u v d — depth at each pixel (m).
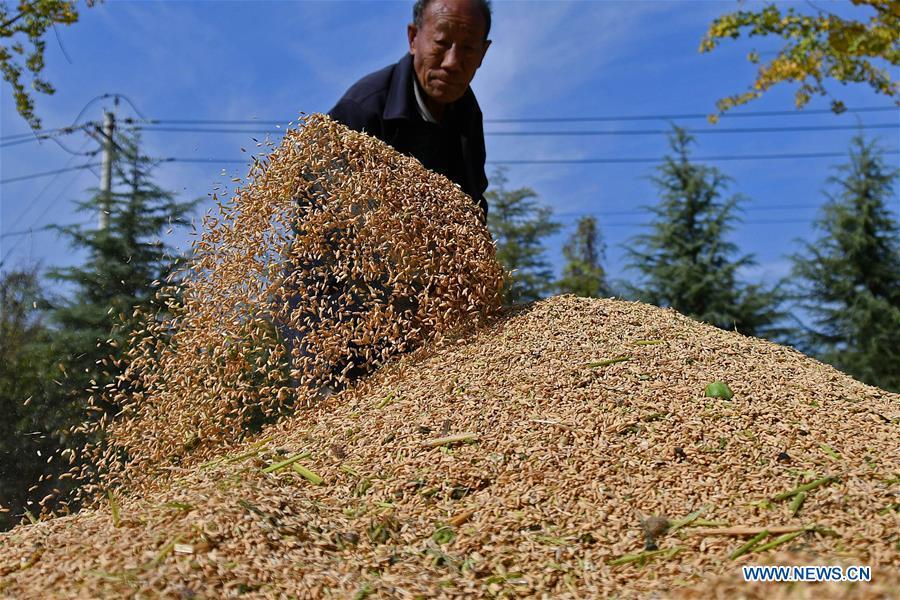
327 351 3.65
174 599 1.92
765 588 1.85
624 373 3.24
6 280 8.14
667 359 3.40
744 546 2.12
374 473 2.74
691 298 17.25
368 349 3.71
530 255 23.84
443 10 4.07
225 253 3.80
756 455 2.63
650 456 2.66
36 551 2.25
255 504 2.40
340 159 3.93
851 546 2.06
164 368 3.77
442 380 3.36
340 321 3.73
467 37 4.10
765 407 2.98
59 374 6.25
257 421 3.82
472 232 3.96
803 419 2.89
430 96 4.28
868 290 15.83
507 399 3.09
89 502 3.56
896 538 2.05
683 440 2.73
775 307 16.84
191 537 2.20
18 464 5.23
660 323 3.91
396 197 3.86
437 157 4.47
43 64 8.54
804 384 3.30
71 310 7.88
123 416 3.78
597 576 2.13
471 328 3.85
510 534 2.34
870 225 16.16
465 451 2.78
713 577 1.99
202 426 3.58
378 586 2.06
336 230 3.87
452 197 4.05
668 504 2.42
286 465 2.85
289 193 3.81
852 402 3.15
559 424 2.85
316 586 2.04
